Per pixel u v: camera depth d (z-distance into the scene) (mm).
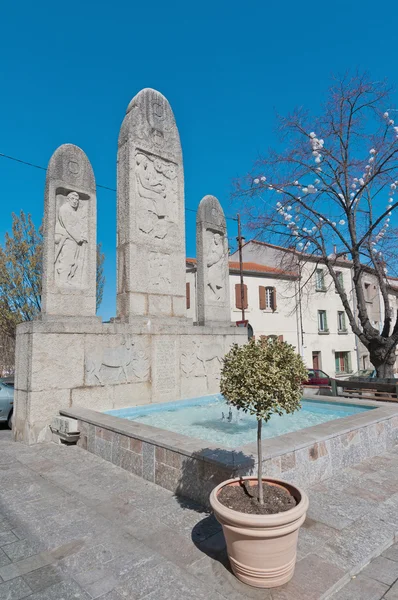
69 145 8328
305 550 3230
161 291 9453
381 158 11039
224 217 11781
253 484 3371
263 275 23891
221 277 11414
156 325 8844
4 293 19438
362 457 5711
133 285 8930
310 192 11305
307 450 4699
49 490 4648
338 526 3650
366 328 11062
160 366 8805
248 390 3184
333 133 11328
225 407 8742
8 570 3010
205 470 4078
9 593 2734
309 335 25406
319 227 11766
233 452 4199
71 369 7391
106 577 2906
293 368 3287
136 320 8711
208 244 11211
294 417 7715
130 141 9344
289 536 2705
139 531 3582
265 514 2754
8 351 27453
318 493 4453
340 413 7988
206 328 9930
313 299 25875
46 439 6980
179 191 10305
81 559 3146
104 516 3908
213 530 3557
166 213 9867
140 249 9172
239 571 2801
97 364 7746
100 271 23297
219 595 2689
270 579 2717
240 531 2670
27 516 3949
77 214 8273
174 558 3137
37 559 3162
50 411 7074
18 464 5719
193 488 4199
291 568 2797
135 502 4211
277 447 4434
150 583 2826
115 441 5535
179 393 9109
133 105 9695
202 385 9656
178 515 3869
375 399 9484
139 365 8430
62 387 7250
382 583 2883
